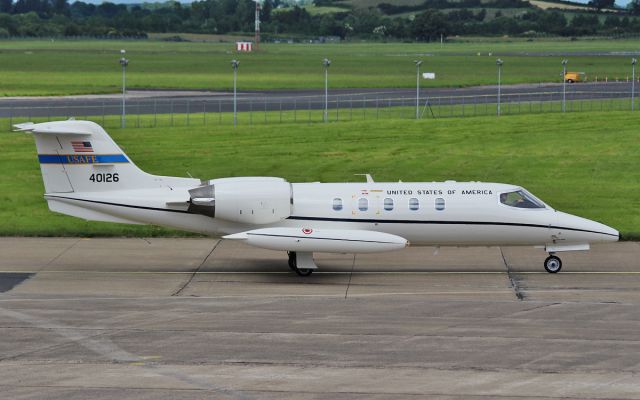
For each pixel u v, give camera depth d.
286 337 60.84
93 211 83.38
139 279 81.75
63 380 52.06
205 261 90.00
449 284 79.88
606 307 70.00
